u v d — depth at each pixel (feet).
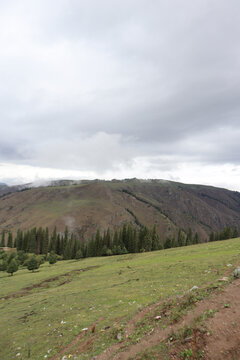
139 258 202.28
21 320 78.23
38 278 180.65
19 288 152.25
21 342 59.57
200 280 74.74
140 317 51.13
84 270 186.50
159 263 140.97
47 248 435.53
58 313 77.15
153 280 97.96
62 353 48.29
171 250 216.33
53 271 211.20
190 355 30.45
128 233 400.26
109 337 46.93
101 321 59.36
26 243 439.63
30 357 50.52
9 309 98.17
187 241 425.69
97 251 364.99
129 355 36.40
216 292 48.49
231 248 143.74
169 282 86.99
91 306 76.84
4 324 77.15
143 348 36.81
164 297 62.80
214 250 149.89
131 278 113.39
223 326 34.35
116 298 80.12
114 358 37.35
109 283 112.27
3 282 185.98
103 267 185.57
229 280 55.52
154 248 364.58
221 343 30.94
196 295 49.70
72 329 59.52
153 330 42.01
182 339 34.45
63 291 114.93
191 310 43.21
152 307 54.70
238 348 29.14
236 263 84.58
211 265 98.27
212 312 39.34
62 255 408.87
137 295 77.25
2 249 458.91
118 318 57.57
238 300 41.57
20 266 304.09
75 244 415.23
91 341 48.52
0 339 64.23
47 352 50.88
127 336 44.16
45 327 66.69
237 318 35.47
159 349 34.40
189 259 131.13
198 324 36.24
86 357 41.65
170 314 45.60
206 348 30.83
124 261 204.85
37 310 86.99
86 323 61.21
